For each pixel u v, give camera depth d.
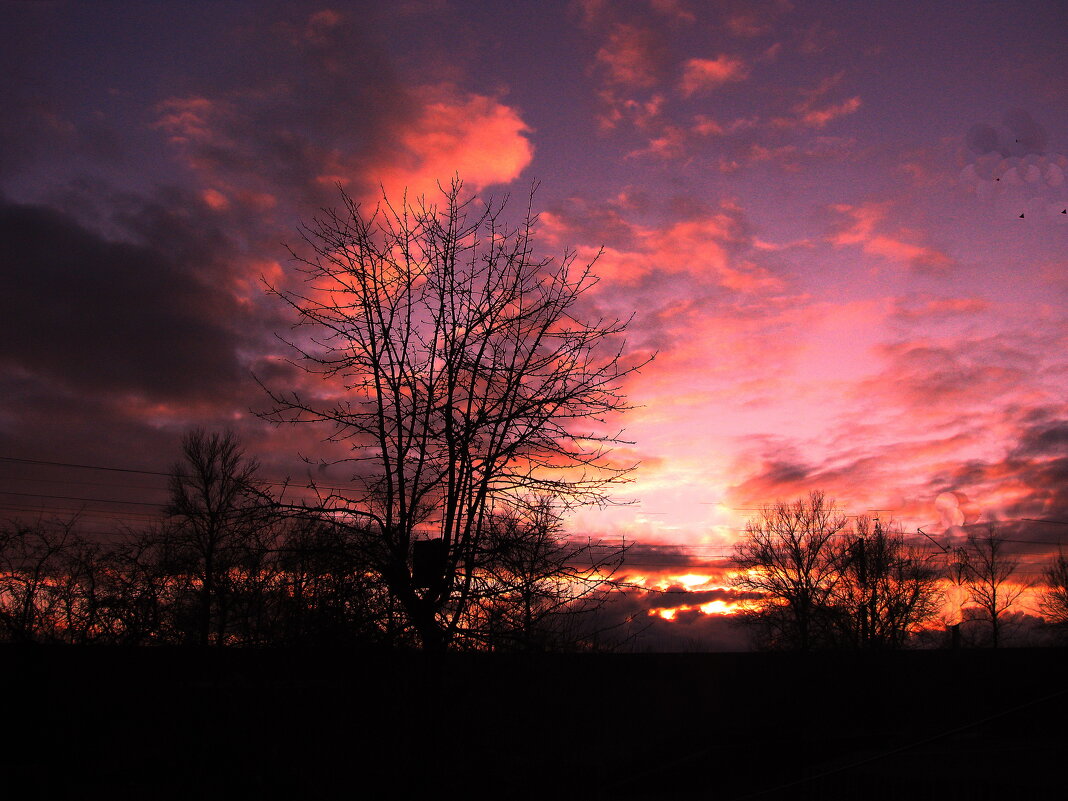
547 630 9.76
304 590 9.62
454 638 9.40
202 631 10.41
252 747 9.63
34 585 13.57
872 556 40.66
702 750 18.42
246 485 9.78
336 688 9.44
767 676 24.23
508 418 9.70
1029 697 25.02
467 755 9.23
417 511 9.87
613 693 14.48
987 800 16.00
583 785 10.39
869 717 24.81
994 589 51.81
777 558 41.72
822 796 16.66
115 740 10.52
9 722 10.75
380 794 9.00
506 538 9.62
